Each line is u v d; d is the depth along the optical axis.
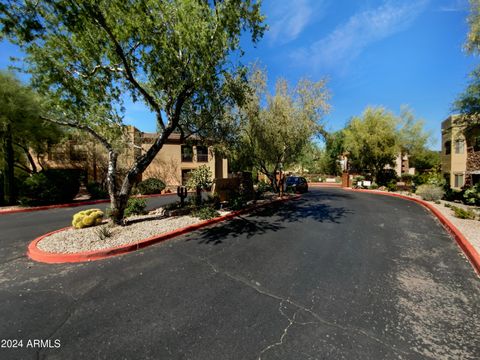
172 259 4.35
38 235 6.20
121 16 5.00
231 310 2.74
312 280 3.49
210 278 3.58
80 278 3.62
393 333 2.33
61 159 18.14
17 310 2.78
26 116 11.23
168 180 21.25
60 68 5.47
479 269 3.69
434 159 31.23
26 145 14.45
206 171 9.66
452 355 2.05
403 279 3.50
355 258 4.35
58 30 5.03
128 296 3.08
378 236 5.79
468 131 9.05
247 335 2.31
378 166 21.91
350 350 2.10
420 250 4.78
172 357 2.04
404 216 8.23
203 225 6.79
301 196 15.23
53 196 11.62
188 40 5.35
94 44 5.39
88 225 6.43
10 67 5.39
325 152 35.22
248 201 11.15
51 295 3.12
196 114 8.58
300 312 2.69
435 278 3.53
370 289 3.21
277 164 14.19
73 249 4.65
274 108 11.73
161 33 5.46
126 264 4.14
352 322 2.50
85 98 5.89
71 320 2.59
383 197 14.58
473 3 6.82
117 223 6.42
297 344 2.18
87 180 18.31
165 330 2.40
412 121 21.05
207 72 6.04
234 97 7.66
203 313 2.68
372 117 20.25
